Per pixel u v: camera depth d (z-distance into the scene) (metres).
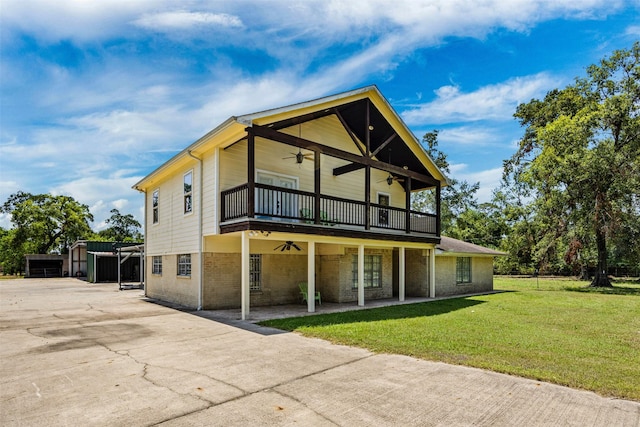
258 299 11.77
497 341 6.59
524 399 3.92
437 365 5.16
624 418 3.46
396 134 13.59
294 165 12.48
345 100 11.55
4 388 4.35
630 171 18.97
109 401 3.91
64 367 5.16
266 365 5.18
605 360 5.42
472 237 39.50
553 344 6.41
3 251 45.84
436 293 15.91
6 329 8.07
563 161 20.09
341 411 3.61
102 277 26.53
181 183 12.73
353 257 13.70
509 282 26.31
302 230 10.09
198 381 4.52
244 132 9.56
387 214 14.66
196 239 11.35
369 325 8.12
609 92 22.78
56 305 12.45
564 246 22.34
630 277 32.00
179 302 12.49
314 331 7.41
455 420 3.42
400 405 3.76
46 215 43.06
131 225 58.62
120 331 7.73
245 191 9.50
